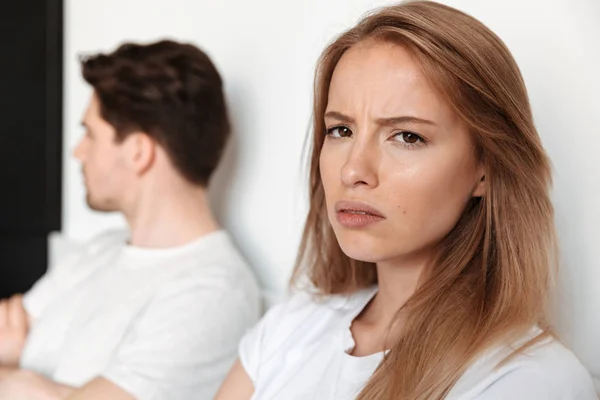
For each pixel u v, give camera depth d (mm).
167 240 1400
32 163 2102
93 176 1441
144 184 1410
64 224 2111
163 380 1222
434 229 861
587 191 1061
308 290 1125
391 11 864
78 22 2020
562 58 1073
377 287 1069
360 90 857
